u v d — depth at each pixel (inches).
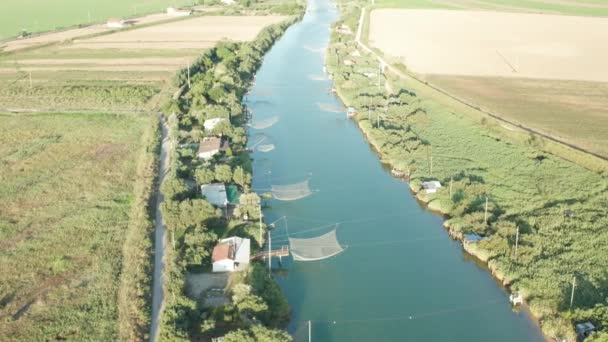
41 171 5511.8
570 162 5487.2
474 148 6023.6
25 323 3427.7
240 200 4749.0
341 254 4345.5
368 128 6737.2
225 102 7455.7
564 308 3543.3
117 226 4510.3
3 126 6786.4
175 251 4077.3
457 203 4864.7
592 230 4306.1
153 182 5270.7
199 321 3449.8
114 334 3346.5
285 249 4293.8
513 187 5113.2
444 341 3467.0
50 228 4466.0
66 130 6668.3
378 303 3816.4
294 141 6589.6
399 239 4557.1
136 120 7047.2
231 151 5851.4
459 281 4040.4
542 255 4074.8
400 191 5364.2
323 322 3644.2
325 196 5246.1
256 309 3459.6
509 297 3826.3
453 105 7327.8
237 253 4089.6
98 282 3806.6
